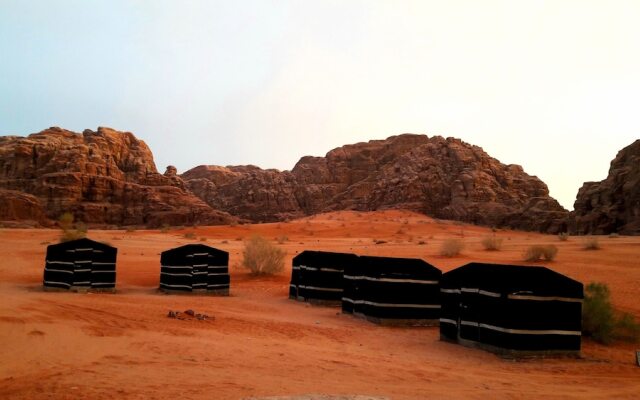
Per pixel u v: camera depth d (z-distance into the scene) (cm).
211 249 3419
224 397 1059
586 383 1452
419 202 19125
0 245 6134
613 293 3064
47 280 3180
